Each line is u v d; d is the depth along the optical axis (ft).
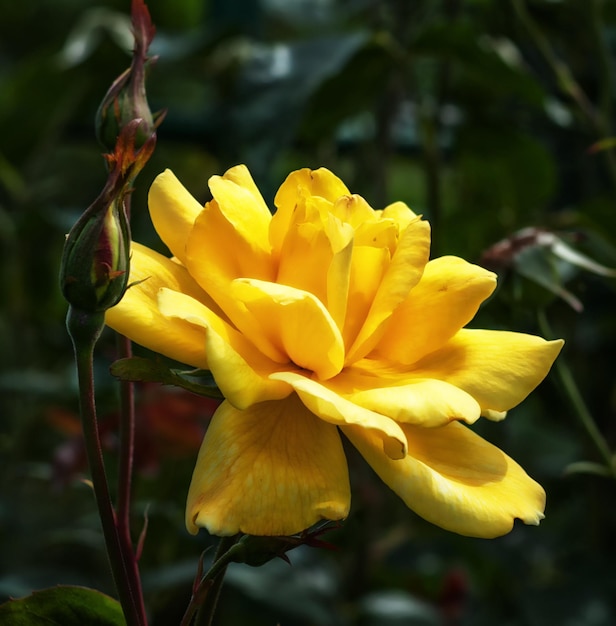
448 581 2.83
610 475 2.01
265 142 2.71
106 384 2.73
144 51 1.57
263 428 1.41
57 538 2.66
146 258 1.49
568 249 1.97
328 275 1.43
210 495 1.36
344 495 1.38
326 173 1.53
